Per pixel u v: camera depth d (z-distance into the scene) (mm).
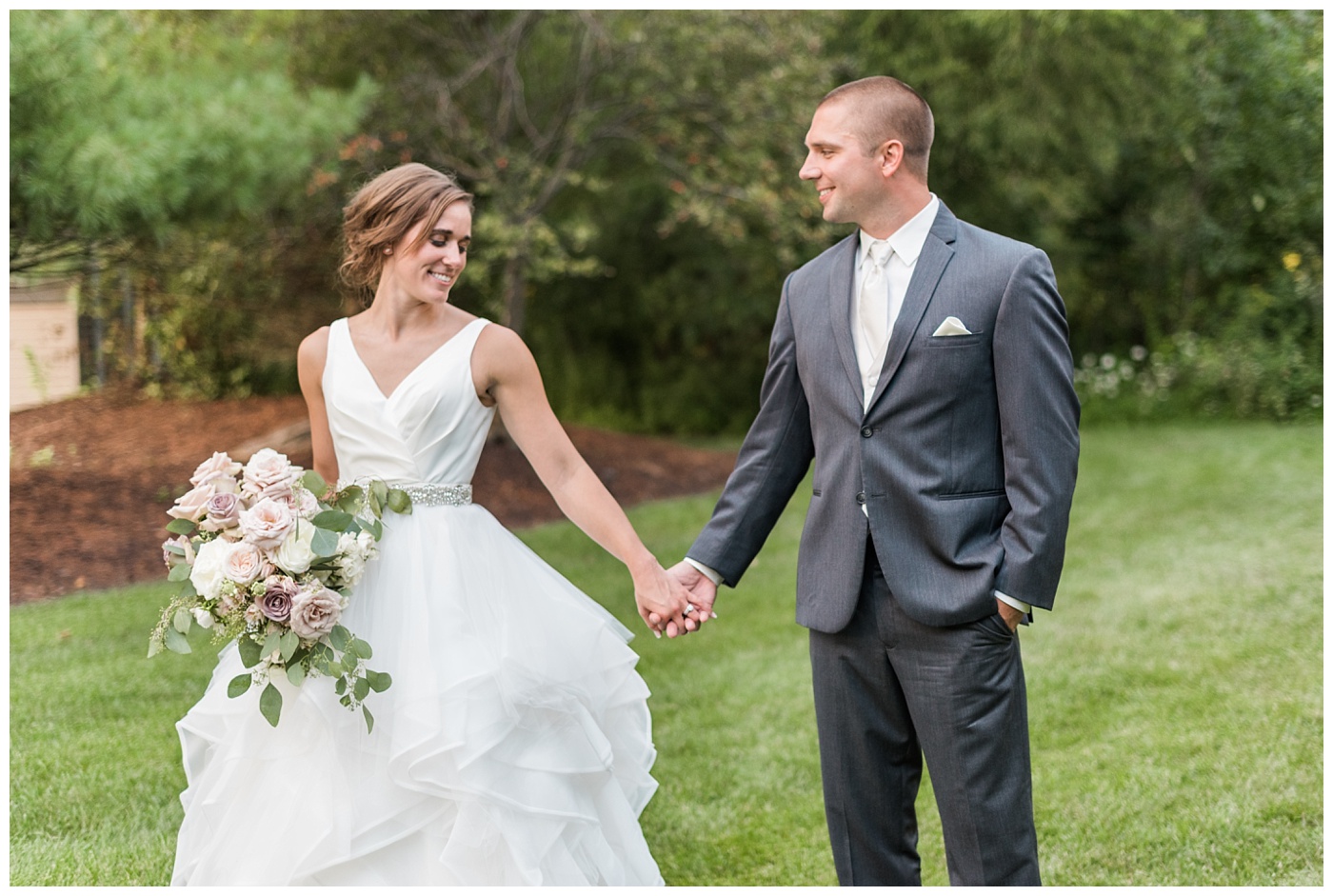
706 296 12328
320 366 2404
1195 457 9789
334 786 2117
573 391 13234
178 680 4453
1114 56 10766
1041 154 11438
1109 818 3143
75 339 9758
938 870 2965
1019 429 2150
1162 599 5539
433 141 8625
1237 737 3678
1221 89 12867
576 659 2316
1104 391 13258
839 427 2318
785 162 9117
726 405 13523
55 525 6676
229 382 10328
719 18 8398
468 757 2074
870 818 2395
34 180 5387
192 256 8312
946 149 11492
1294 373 12414
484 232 8148
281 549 2111
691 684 4555
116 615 5340
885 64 10844
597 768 2266
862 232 2359
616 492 8961
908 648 2252
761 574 6574
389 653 2193
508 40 8562
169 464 8117
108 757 3670
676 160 9367
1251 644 4711
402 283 2311
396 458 2285
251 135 6082
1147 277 14391
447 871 2070
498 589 2293
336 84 8820
